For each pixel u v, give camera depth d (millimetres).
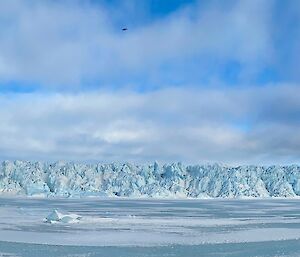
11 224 52000
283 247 34344
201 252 31953
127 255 30734
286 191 198500
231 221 57969
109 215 68375
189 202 140750
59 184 196250
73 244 35562
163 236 40562
